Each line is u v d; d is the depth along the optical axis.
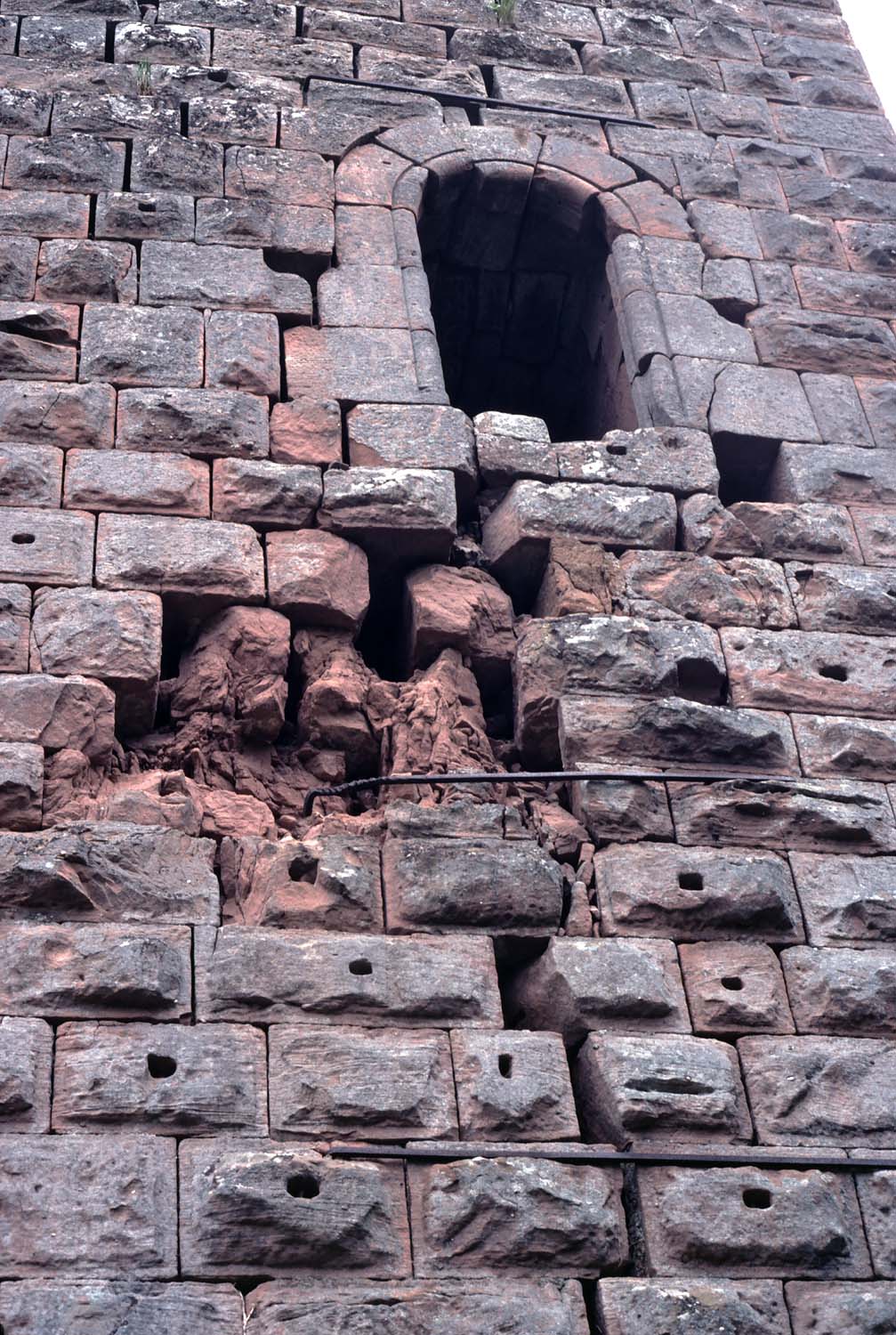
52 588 10.59
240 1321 7.91
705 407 12.71
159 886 9.32
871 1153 9.05
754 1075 9.26
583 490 11.90
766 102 15.45
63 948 8.93
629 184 14.20
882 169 15.02
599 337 14.06
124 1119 8.41
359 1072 8.76
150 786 10.05
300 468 11.50
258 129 13.74
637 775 10.33
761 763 10.72
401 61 14.73
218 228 12.84
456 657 11.20
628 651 10.99
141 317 12.15
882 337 13.56
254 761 10.61
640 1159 8.73
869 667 11.41
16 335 11.86
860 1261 8.66
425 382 12.20
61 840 9.30
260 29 14.67
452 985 9.19
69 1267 7.94
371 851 9.73
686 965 9.64
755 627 11.48
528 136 14.32
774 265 13.88
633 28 15.73
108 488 11.10
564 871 9.98
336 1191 8.31
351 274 12.83
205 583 10.83
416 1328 7.98
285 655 10.78
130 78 13.97
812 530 12.10
